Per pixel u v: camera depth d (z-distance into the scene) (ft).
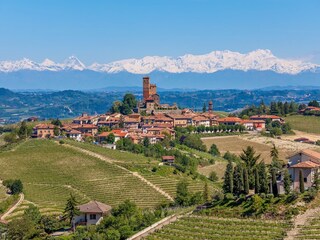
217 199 635.66
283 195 571.69
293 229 508.53
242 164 652.07
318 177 595.06
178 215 602.44
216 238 510.58
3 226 603.26
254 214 551.18
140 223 588.09
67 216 652.89
